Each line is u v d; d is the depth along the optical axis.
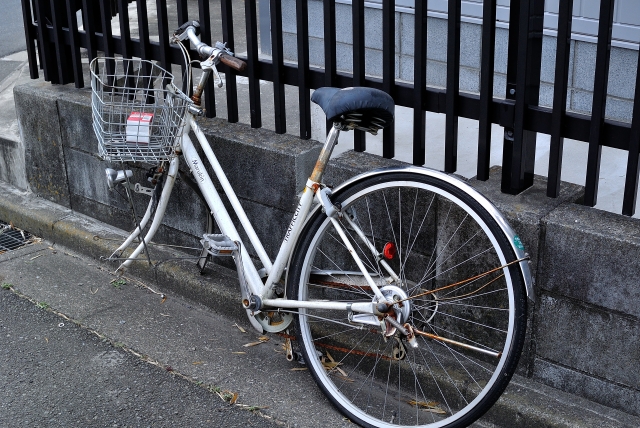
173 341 3.70
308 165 3.63
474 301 3.16
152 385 3.39
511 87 3.04
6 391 3.37
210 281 3.97
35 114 4.75
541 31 2.95
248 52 3.78
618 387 2.89
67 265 4.46
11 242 4.82
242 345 3.67
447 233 3.15
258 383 3.38
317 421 3.14
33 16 4.96
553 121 2.95
